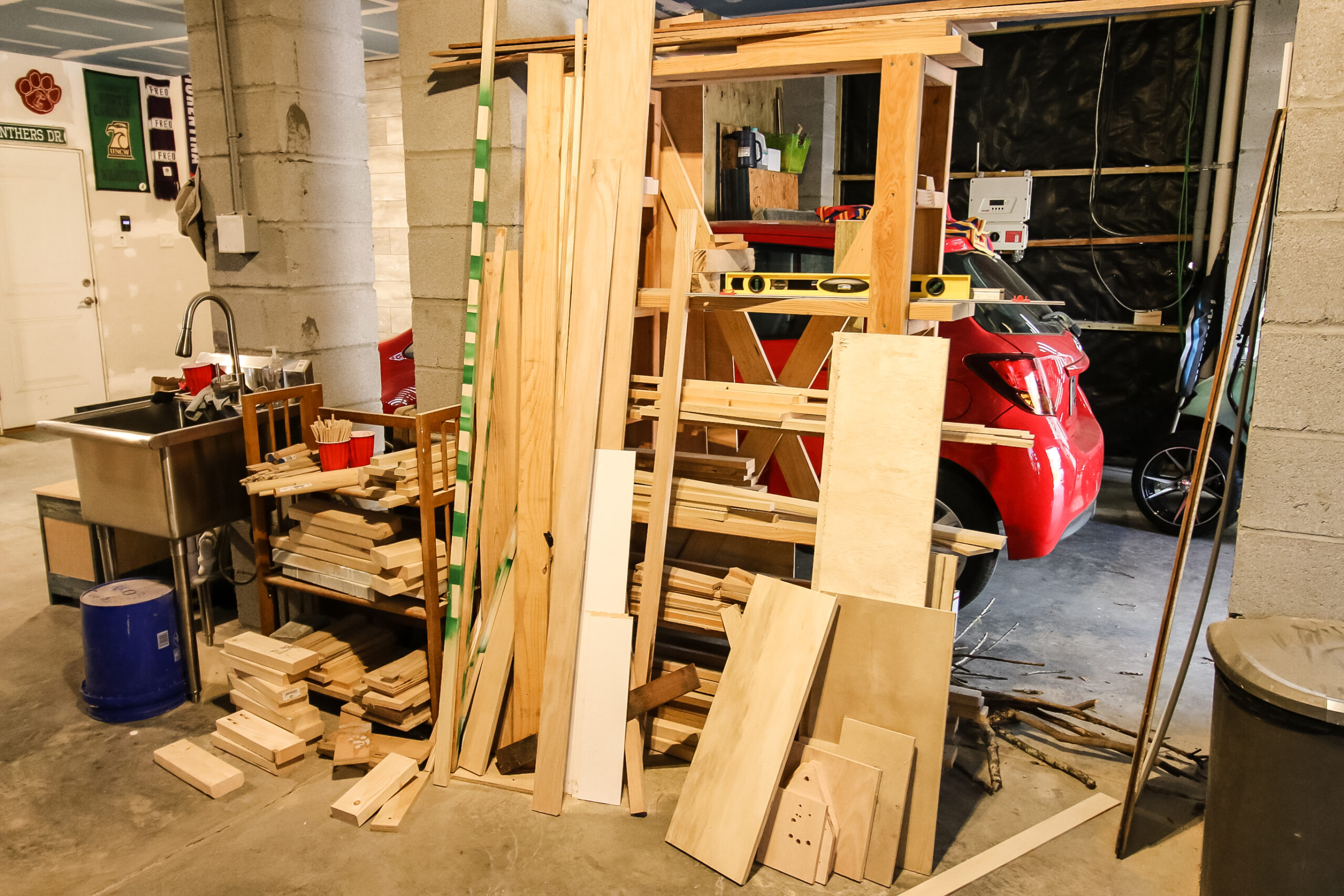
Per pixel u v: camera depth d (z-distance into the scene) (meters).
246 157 3.72
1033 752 2.85
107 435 3.11
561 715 2.58
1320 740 1.86
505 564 2.80
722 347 3.22
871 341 2.41
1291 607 2.36
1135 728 3.02
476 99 3.05
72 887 2.27
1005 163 6.79
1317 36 2.11
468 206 3.14
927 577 2.35
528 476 2.75
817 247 3.98
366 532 2.93
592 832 2.48
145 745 2.95
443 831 2.48
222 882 2.29
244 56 3.61
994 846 2.42
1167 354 6.38
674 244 3.01
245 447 3.26
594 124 2.68
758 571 2.86
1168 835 2.48
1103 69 6.30
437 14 3.06
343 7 3.80
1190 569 4.48
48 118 7.88
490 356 2.79
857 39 2.42
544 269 2.74
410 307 8.20
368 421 3.13
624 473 2.63
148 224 8.73
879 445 2.39
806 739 2.43
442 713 2.72
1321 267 2.19
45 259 7.95
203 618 3.68
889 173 2.41
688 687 2.62
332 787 2.70
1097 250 6.54
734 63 2.58
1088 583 4.32
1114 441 6.66
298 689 2.91
